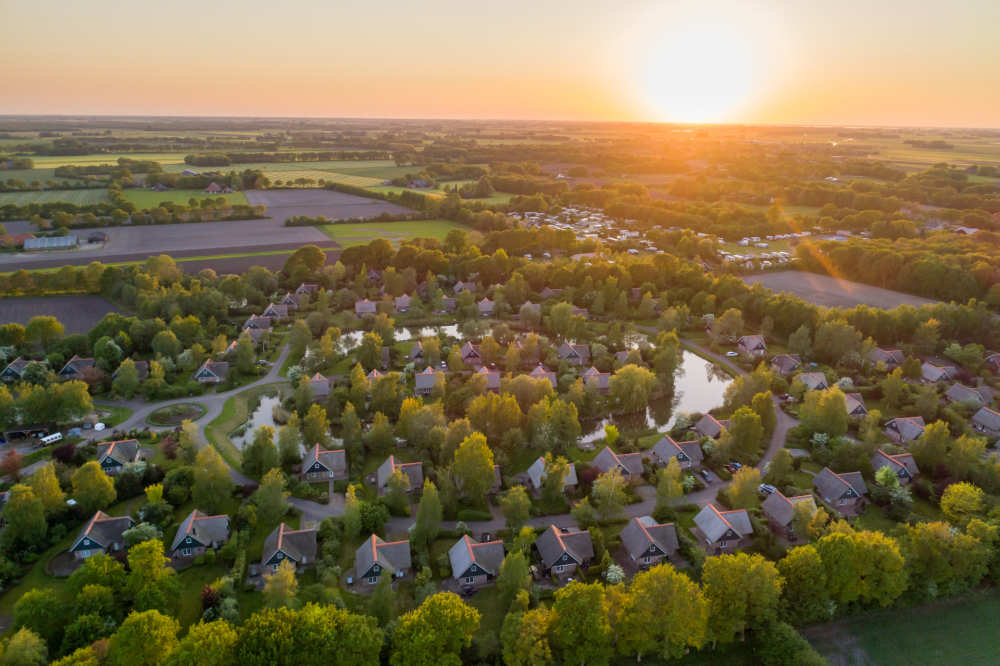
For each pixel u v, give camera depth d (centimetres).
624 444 13212
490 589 9181
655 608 7688
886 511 11231
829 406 13200
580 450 13250
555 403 13162
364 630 7275
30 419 12781
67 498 10700
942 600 9131
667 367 16550
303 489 11300
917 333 18162
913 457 12506
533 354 17212
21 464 11569
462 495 11406
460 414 14512
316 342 17088
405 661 7256
